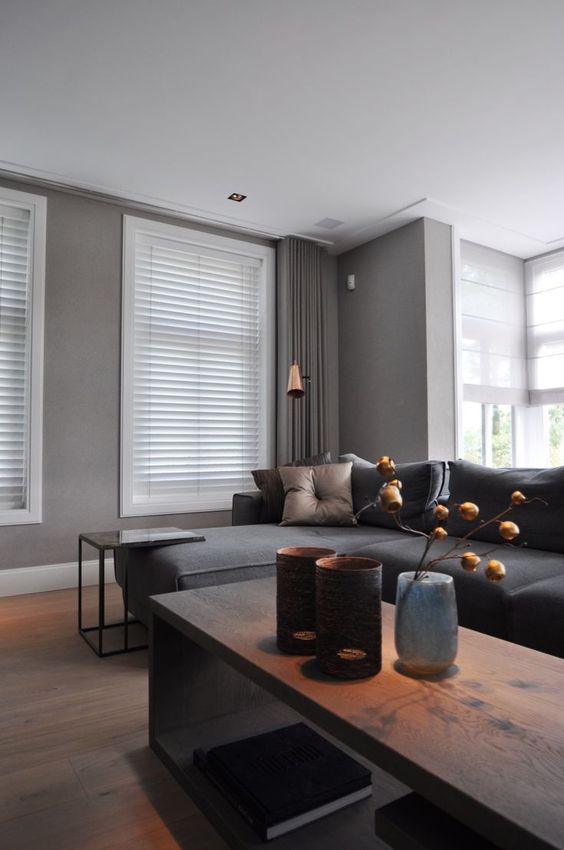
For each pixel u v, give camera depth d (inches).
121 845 47.5
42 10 85.8
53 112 110.7
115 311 147.6
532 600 71.3
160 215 157.3
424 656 43.2
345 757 52.1
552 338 191.3
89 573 139.9
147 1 84.4
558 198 151.6
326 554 52.5
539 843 25.0
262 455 172.6
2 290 134.7
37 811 51.9
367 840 43.4
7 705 74.0
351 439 182.9
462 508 44.4
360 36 92.0
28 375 135.3
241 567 93.7
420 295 162.2
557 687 41.8
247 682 67.1
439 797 29.6
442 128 118.2
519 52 96.0
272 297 176.1
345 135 120.4
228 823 45.6
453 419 163.9
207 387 164.7
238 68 99.2
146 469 153.0
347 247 184.9
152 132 118.3
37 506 134.2
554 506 92.5
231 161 130.6
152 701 62.0
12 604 122.6
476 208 157.4
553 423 193.2
